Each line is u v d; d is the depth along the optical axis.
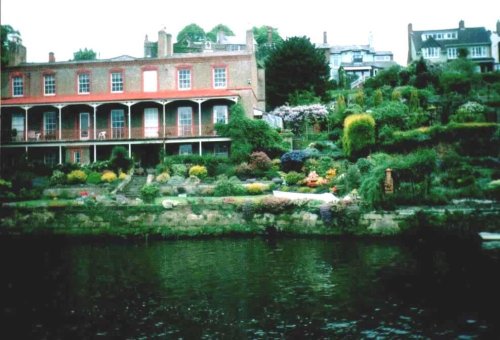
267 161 35.41
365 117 34.59
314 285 15.52
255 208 25.83
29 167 37.34
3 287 16.12
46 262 20.16
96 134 42.28
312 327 11.92
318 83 57.41
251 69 43.22
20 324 12.55
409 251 20.62
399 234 23.44
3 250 23.31
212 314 13.03
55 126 43.28
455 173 28.12
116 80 44.38
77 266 19.25
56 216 26.83
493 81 50.72
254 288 15.34
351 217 24.19
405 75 52.28
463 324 11.97
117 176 35.88
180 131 41.91
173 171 35.22
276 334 11.55
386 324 12.04
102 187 32.84
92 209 26.66
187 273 17.58
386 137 34.88
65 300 14.57
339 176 30.08
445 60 64.44
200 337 11.48
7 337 11.67
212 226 26.03
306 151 35.84
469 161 31.23
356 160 34.91
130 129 41.00
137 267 18.81
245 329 11.89
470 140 33.28
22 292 15.48
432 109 38.22
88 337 11.61
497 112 36.66
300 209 25.34
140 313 13.26
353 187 27.78
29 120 43.66
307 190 29.58
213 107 41.91
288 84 56.50
